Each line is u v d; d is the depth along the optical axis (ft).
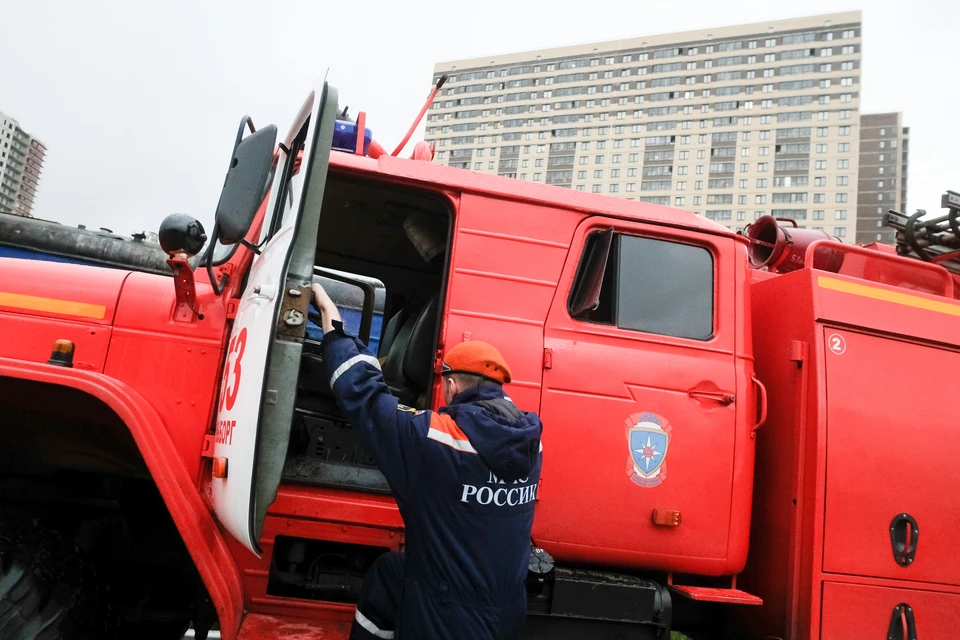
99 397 6.82
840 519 8.80
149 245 16.39
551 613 7.95
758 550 9.51
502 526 6.26
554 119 323.16
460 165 338.13
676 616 10.34
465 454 6.14
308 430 8.81
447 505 6.13
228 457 6.74
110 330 7.89
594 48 322.96
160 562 8.74
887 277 11.45
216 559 7.02
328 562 8.41
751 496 8.98
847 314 9.29
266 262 7.36
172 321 8.00
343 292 11.26
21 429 7.75
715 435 8.80
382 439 6.18
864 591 8.76
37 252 15.75
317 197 6.70
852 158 269.64
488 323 8.41
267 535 7.72
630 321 9.04
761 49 292.20
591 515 8.37
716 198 284.61
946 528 9.21
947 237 12.46
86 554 7.52
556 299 8.75
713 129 291.58
